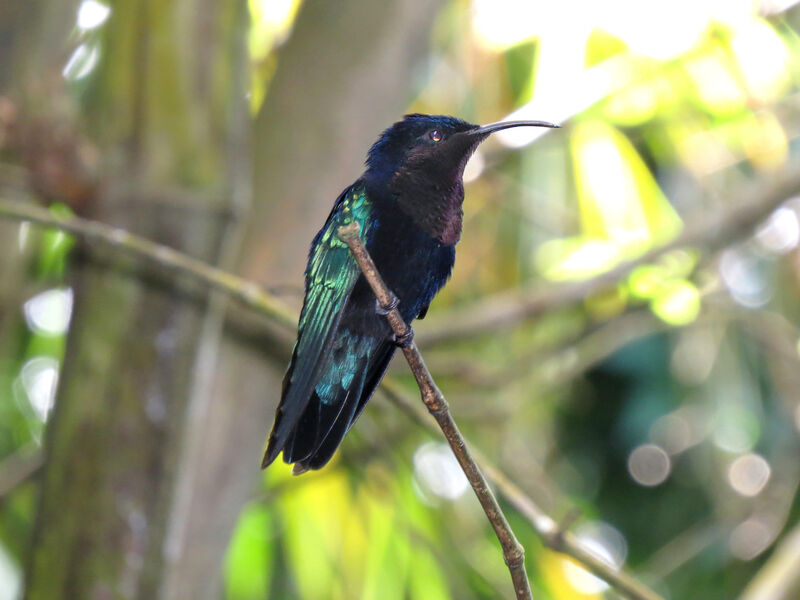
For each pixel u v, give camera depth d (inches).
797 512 519.2
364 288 244.4
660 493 551.8
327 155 335.3
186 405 277.6
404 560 393.4
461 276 463.5
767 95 430.9
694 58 404.8
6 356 426.3
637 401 539.5
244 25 300.7
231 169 290.4
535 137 422.9
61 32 301.3
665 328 466.6
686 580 522.6
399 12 339.6
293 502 414.6
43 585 268.4
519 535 435.2
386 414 421.4
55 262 418.3
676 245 394.6
